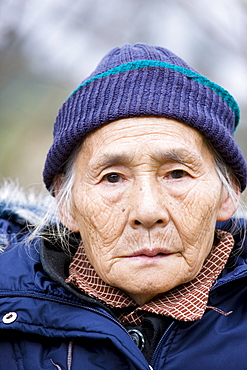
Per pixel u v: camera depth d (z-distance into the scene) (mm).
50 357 1766
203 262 1908
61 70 4090
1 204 2361
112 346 1728
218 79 3680
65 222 2037
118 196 1812
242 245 2076
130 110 1796
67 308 1793
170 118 1812
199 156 1829
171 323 1769
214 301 1877
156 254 1784
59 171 2059
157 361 1713
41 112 4113
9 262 1989
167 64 1878
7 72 3764
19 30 3568
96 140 1852
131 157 1769
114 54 2059
